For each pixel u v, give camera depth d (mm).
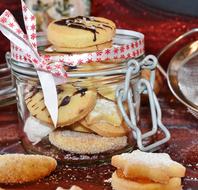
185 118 682
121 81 566
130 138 586
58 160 574
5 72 668
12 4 756
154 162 518
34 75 562
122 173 523
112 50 542
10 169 533
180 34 762
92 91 559
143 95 667
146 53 771
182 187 531
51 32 565
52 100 548
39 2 718
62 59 539
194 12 755
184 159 587
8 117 700
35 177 540
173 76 661
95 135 571
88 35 551
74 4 727
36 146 589
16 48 562
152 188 510
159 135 630
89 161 572
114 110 567
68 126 574
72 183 541
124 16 764
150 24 764
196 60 663
